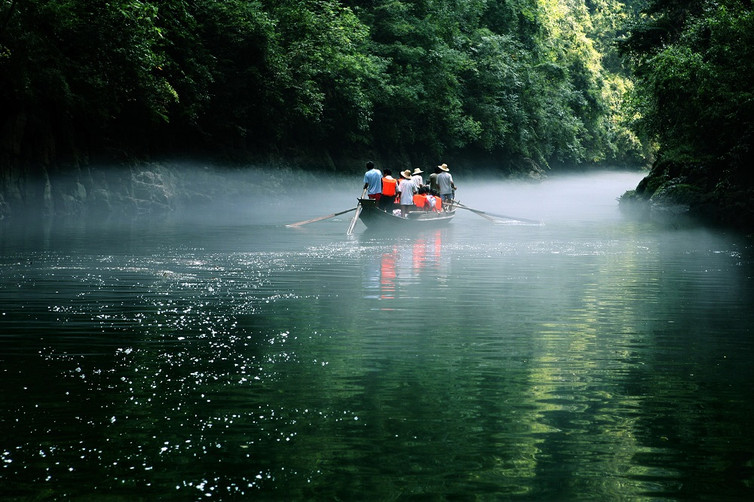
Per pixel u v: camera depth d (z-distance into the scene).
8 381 6.14
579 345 7.56
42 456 4.55
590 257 15.73
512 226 24.44
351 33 42.72
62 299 10.18
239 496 4.02
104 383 6.10
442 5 56.16
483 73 59.12
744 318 9.04
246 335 7.98
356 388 5.98
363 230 22.09
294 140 41.88
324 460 4.50
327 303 10.00
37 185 25.27
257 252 16.02
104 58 26.75
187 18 30.47
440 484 4.17
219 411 5.39
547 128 69.56
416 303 10.04
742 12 28.34
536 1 71.62
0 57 23.00
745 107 27.08
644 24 36.78
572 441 4.82
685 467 4.41
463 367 6.64
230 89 35.28
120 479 4.23
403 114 50.09
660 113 32.19
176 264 13.93
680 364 6.79
